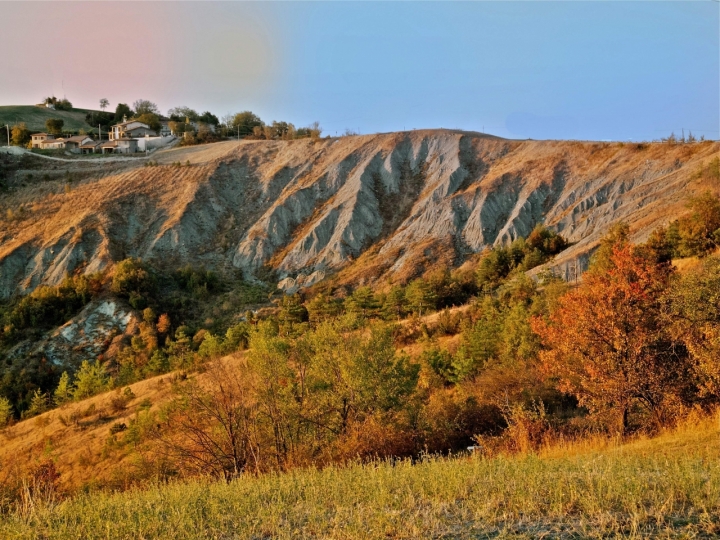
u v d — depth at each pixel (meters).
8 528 7.77
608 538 5.89
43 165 111.56
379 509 7.30
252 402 23.05
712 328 15.84
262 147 113.19
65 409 46.06
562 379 21.06
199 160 109.69
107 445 34.12
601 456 9.95
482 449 18.25
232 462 21.25
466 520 6.73
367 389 23.00
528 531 6.20
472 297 55.91
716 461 8.99
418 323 47.34
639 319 18.28
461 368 32.09
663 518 6.20
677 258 40.06
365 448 19.95
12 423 47.16
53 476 24.39
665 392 17.42
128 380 51.31
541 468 8.92
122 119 169.00
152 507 8.54
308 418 22.64
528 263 60.88
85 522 7.77
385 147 101.88
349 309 55.94
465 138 100.38
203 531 7.05
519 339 31.30
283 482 9.55
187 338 57.44
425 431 21.97
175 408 28.09
